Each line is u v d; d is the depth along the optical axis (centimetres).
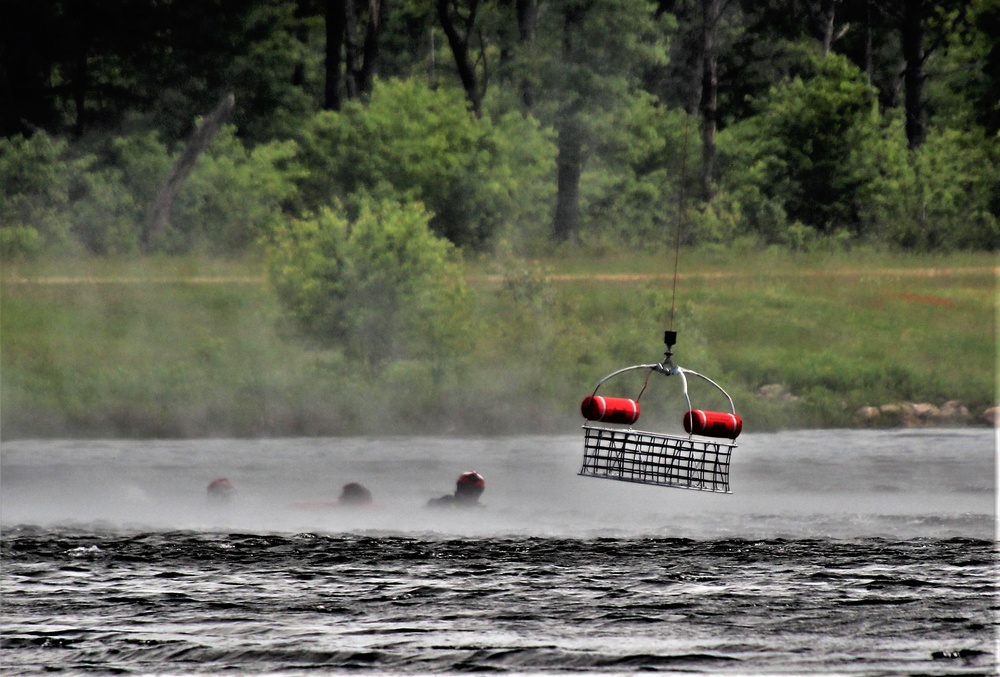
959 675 2673
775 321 12119
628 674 2708
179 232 16225
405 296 10025
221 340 10919
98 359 10506
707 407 9425
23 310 11731
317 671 2745
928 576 3684
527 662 2806
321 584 3588
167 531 4488
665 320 10894
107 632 3044
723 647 2911
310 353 10675
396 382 9731
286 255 10394
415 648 2906
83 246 15562
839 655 2839
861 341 11681
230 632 3045
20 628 3080
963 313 12575
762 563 3897
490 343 10131
